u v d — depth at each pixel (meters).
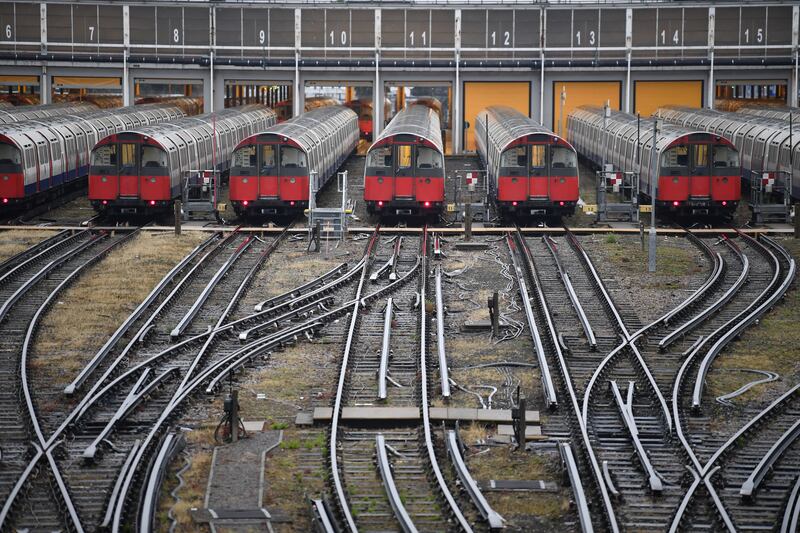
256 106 136.12
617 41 131.75
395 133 79.81
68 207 92.31
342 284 61.12
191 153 90.38
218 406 41.25
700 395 42.41
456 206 82.81
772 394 43.28
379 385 42.72
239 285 61.25
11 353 48.16
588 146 119.88
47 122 94.19
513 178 79.56
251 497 32.81
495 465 35.69
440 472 34.09
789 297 59.41
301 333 50.66
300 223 83.75
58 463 35.38
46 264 66.00
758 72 133.00
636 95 137.62
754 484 33.44
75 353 48.12
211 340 49.12
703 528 31.00
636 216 82.56
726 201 80.44
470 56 132.00
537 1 132.38
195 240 74.12
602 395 42.62
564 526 31.20
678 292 60.28
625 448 37.19
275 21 131.62
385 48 131.75
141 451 35.16
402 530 30.45
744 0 130.75
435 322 53.16
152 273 63.50
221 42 132.12
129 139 80.12
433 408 40.41
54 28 131.50
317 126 97.44
